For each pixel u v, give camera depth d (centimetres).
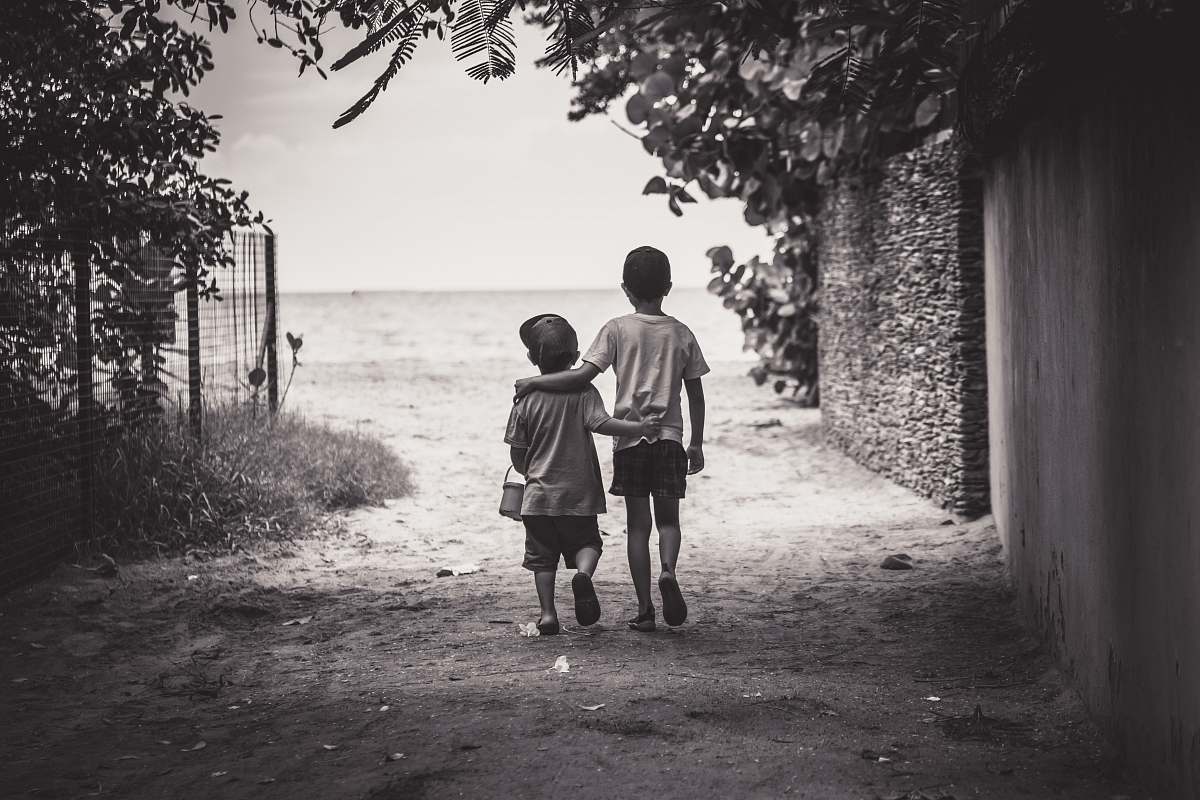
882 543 813
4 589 638
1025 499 590
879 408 1093
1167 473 319
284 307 8369
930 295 933
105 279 786
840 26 382
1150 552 338
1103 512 399
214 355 986
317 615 633
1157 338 327
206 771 390
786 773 360
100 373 767
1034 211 544
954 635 579
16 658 555
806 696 454
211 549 757
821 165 1087
